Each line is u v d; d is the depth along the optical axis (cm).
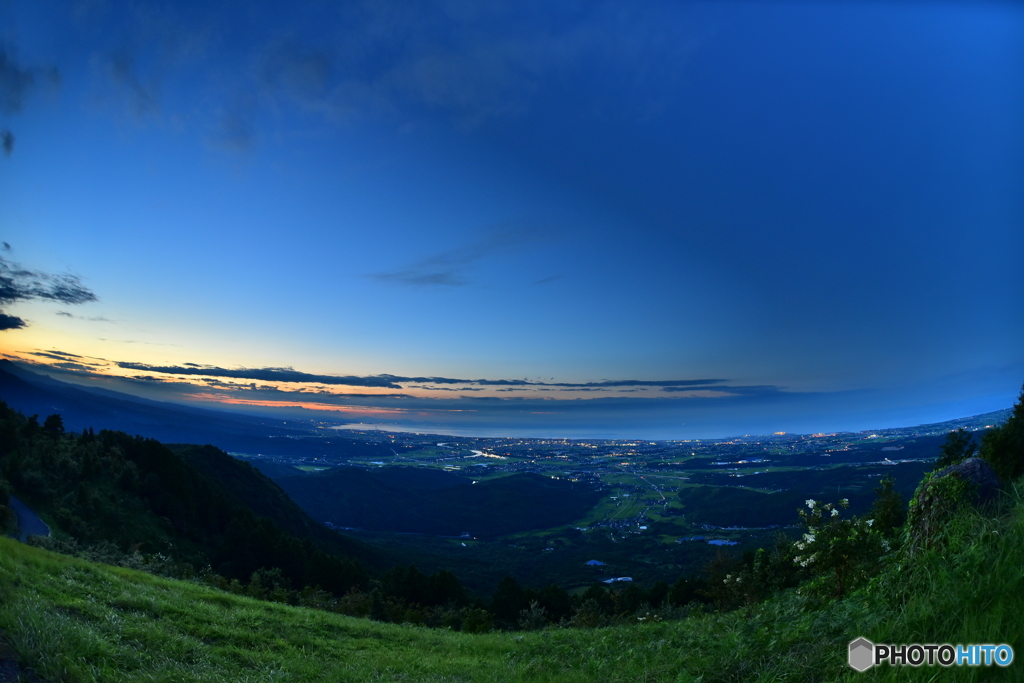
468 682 866
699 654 686
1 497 5278
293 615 1412
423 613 3847
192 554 6788
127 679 587
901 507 1709
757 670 537
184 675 669
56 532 5294
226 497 9212
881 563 818
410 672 919
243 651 894
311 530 10475
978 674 339
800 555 938
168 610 1057
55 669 528
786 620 783
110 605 962
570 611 4306
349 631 1334
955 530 538
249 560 6544
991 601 393
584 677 758
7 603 671
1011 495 550
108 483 7300
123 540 6091
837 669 441
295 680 812
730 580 1689
